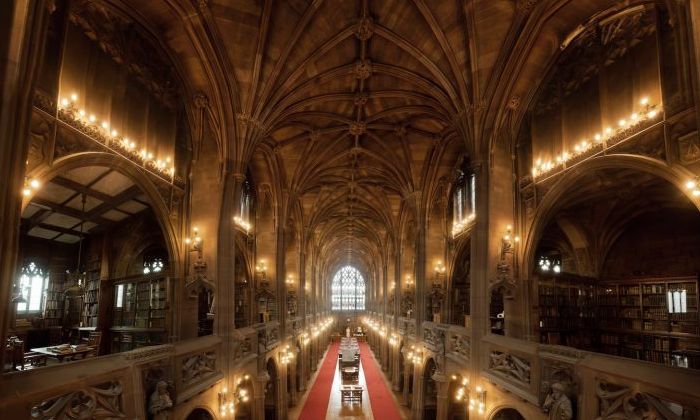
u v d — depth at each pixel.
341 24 15.70
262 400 17.89
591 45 12.20
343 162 27.91
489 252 14.74
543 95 14.38
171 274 14.72
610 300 19.55
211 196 15.58
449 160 23.64
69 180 14.92
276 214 25.02
